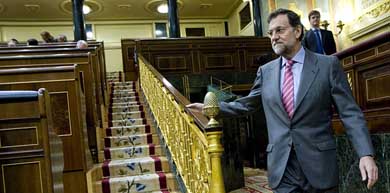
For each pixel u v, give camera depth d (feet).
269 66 5.84
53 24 44.01
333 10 25.53
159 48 28.53
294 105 5.26
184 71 28.53
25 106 6.70
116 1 40.01
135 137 16.08
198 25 47.73
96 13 43.09
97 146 14.21
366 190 9.36
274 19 5.43
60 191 7.66
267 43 30.30
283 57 5.55
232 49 29.55
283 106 5.36
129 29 45.98
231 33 47.39
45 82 10.70
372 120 8.96
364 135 4.87
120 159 14.55
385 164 8.57
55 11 41.32
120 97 24.57
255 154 26.89
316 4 27.32
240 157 20.35
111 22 45.55
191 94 29.22
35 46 22.57
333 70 5.23
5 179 6.53
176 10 34.88
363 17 22.27
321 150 5.13
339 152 10.53
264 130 26.78
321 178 5.07
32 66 13.32
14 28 42.78
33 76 10.68
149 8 43.04
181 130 9.43
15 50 17.80
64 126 10.82
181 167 9.80
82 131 11.09
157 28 46.65
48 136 6.74
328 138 5.24
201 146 6.82
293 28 5.36
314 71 5.25
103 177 13.08
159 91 14.62
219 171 5.97
